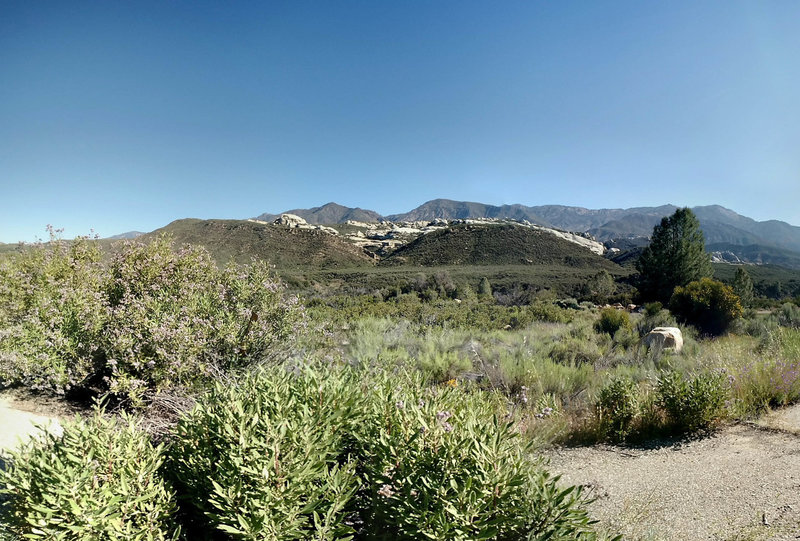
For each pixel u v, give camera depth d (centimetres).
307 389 273
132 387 465
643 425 483
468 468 217
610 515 292
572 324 1422
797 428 459
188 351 488
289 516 201
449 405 289
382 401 269
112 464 222
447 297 3412
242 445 217
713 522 279
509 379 633
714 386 484
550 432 448
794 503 295
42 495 202
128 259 674
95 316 539
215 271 713
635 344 1114
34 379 520
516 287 4394
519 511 204
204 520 237
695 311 1511
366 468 244
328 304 1803
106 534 205
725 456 398
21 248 802
